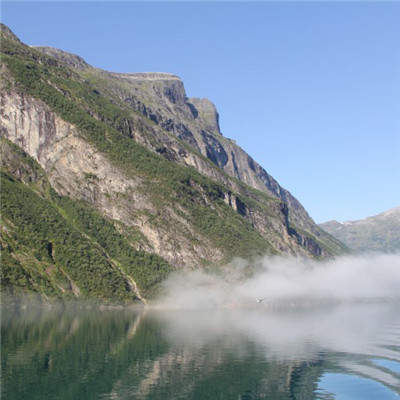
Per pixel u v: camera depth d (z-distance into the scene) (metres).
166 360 105.38
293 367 101.44
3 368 95.69
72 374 92.81
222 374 95.44
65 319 167.38
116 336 132.50
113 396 81.94
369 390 86.56
